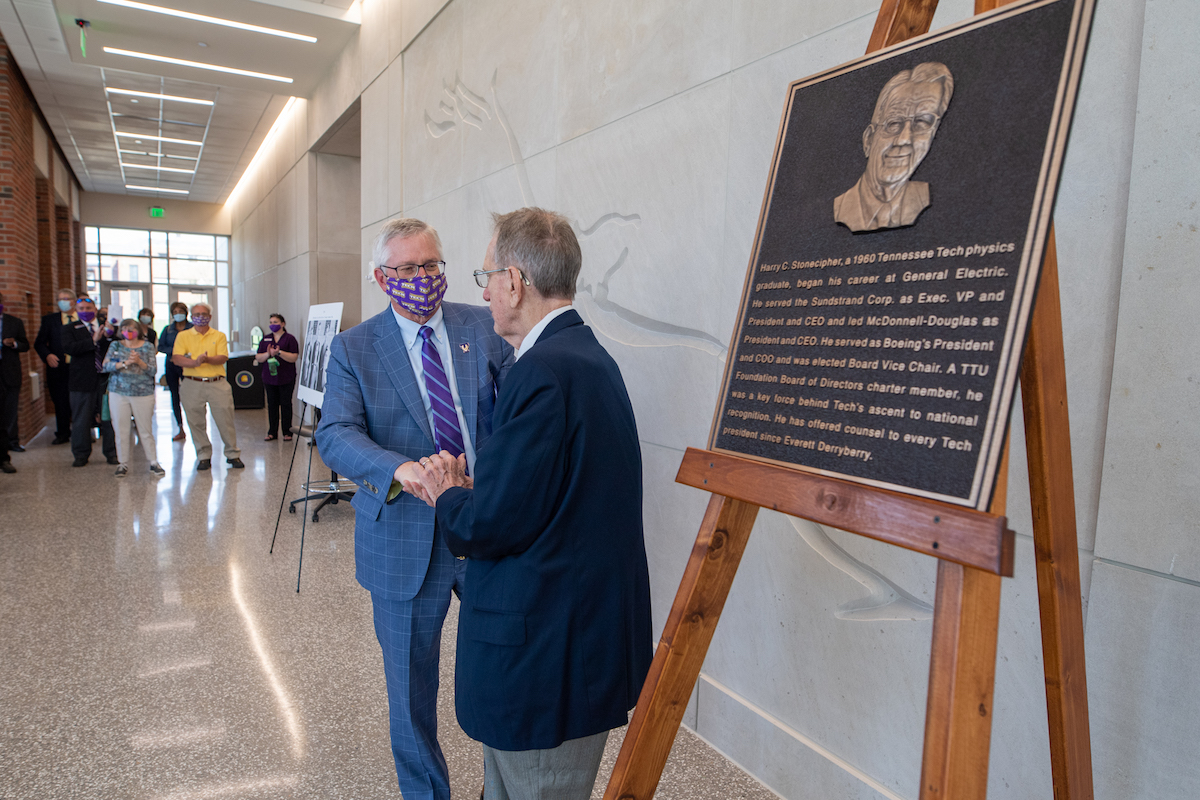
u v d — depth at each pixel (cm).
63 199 1230
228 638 289
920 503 82
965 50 92
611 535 121
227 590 339
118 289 1644
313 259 841
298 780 200
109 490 531
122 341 577
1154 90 119
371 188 587
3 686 247
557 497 117
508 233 133
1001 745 147
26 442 745
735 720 214
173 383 755
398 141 522
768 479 101
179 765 205
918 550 81
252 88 784
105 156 1219
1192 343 115
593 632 118
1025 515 142
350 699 244
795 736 193
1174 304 117
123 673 258
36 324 850
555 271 131
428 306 169
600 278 277
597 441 119
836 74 109
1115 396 125
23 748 211
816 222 107
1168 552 118
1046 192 80
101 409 632
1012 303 81
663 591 243
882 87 101
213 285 1714
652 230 248
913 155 95
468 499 119
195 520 456
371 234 587
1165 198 118
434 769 172
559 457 115
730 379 114
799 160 112
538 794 122
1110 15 128
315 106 786
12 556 381
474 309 190
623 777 110
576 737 119
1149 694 120
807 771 189
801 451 99
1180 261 116
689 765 212
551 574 116
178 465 631
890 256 95
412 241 167
